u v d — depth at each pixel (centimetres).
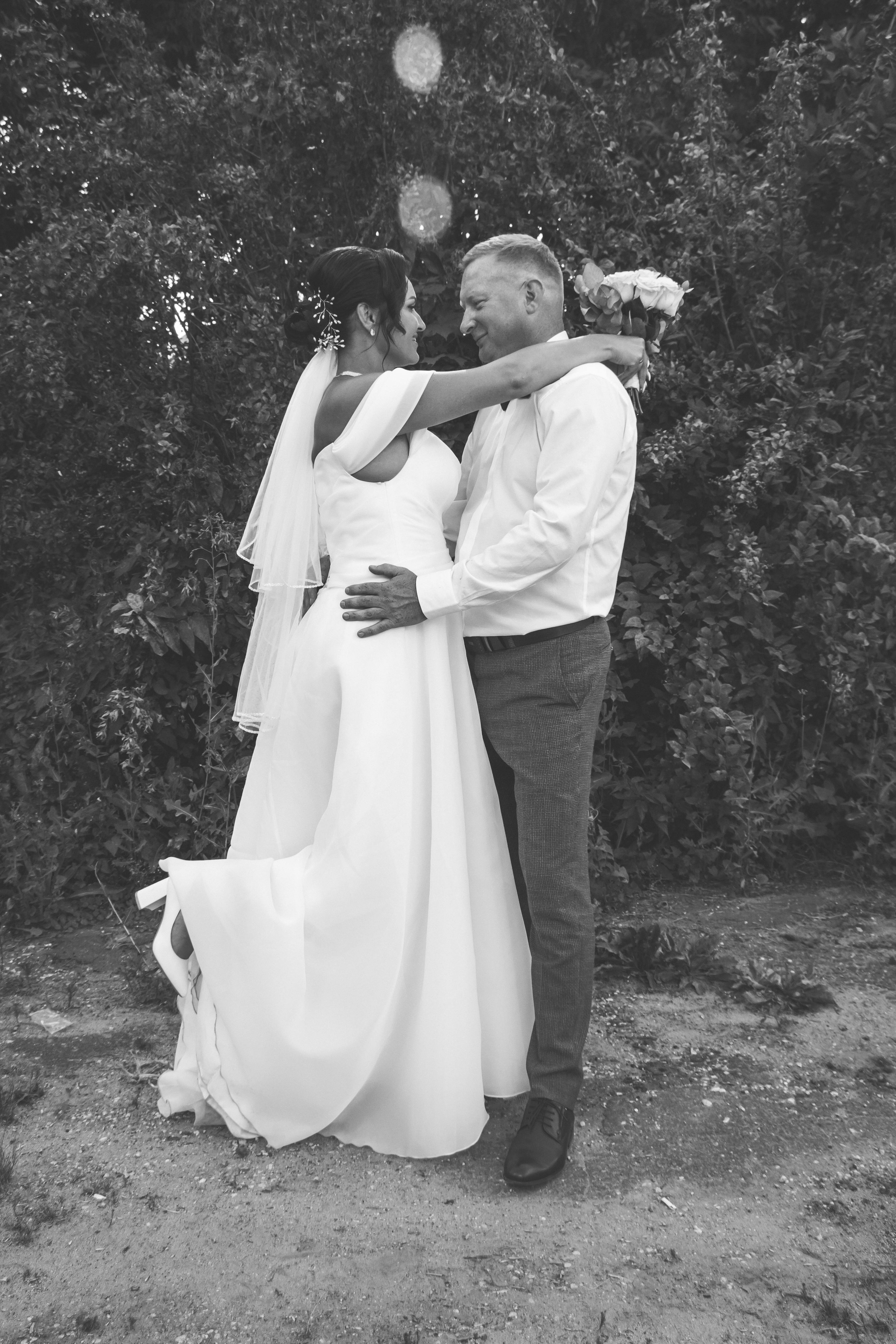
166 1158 212
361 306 233
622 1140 220
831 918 346
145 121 337
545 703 218
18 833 345
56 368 329
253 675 250
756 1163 211
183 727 370
